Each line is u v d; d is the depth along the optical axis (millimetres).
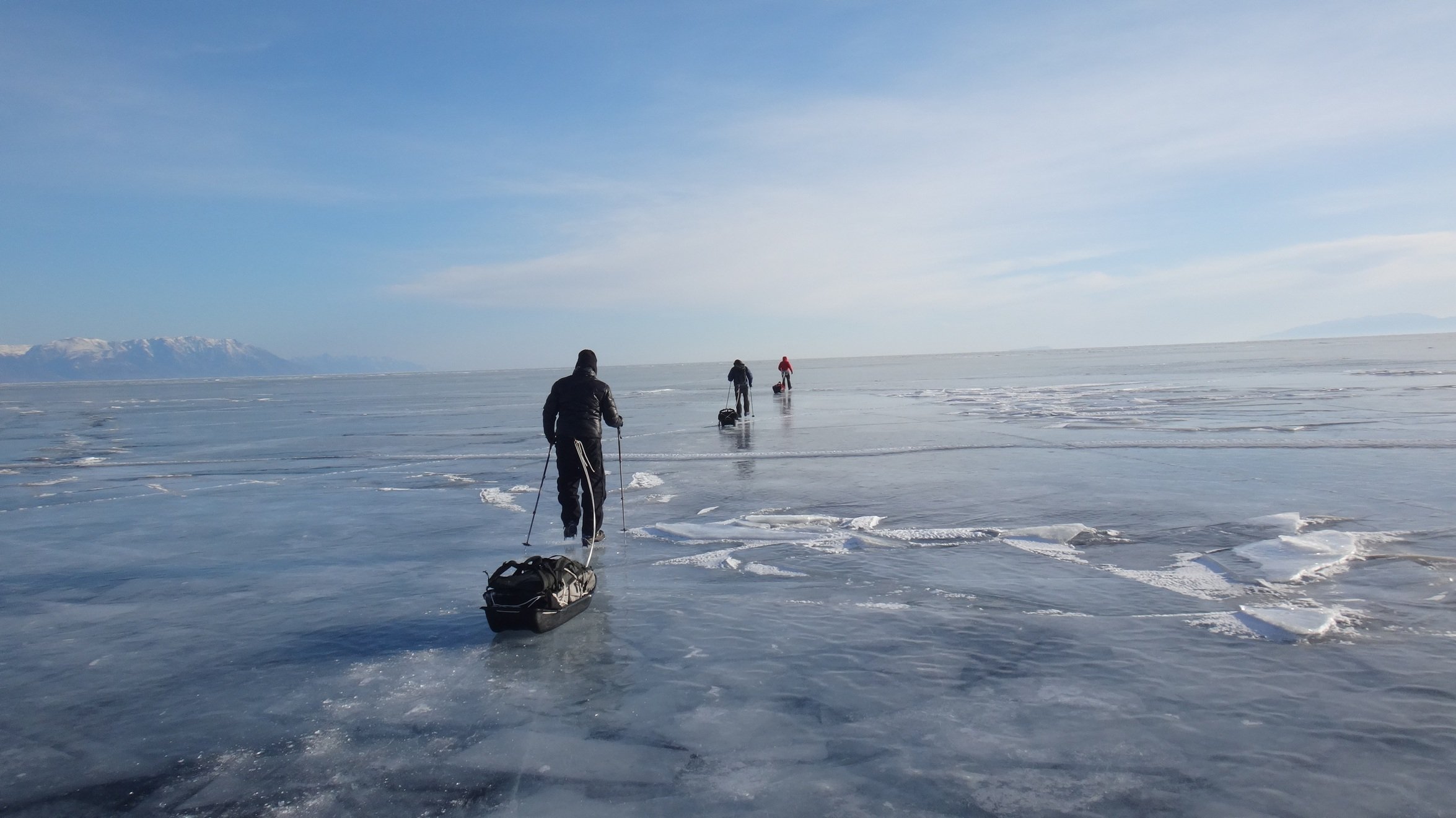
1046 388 33812
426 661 4418
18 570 6918
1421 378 31312
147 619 5387
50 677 4355
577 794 2980
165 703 3963
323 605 5590
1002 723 3469
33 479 13414
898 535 7273
